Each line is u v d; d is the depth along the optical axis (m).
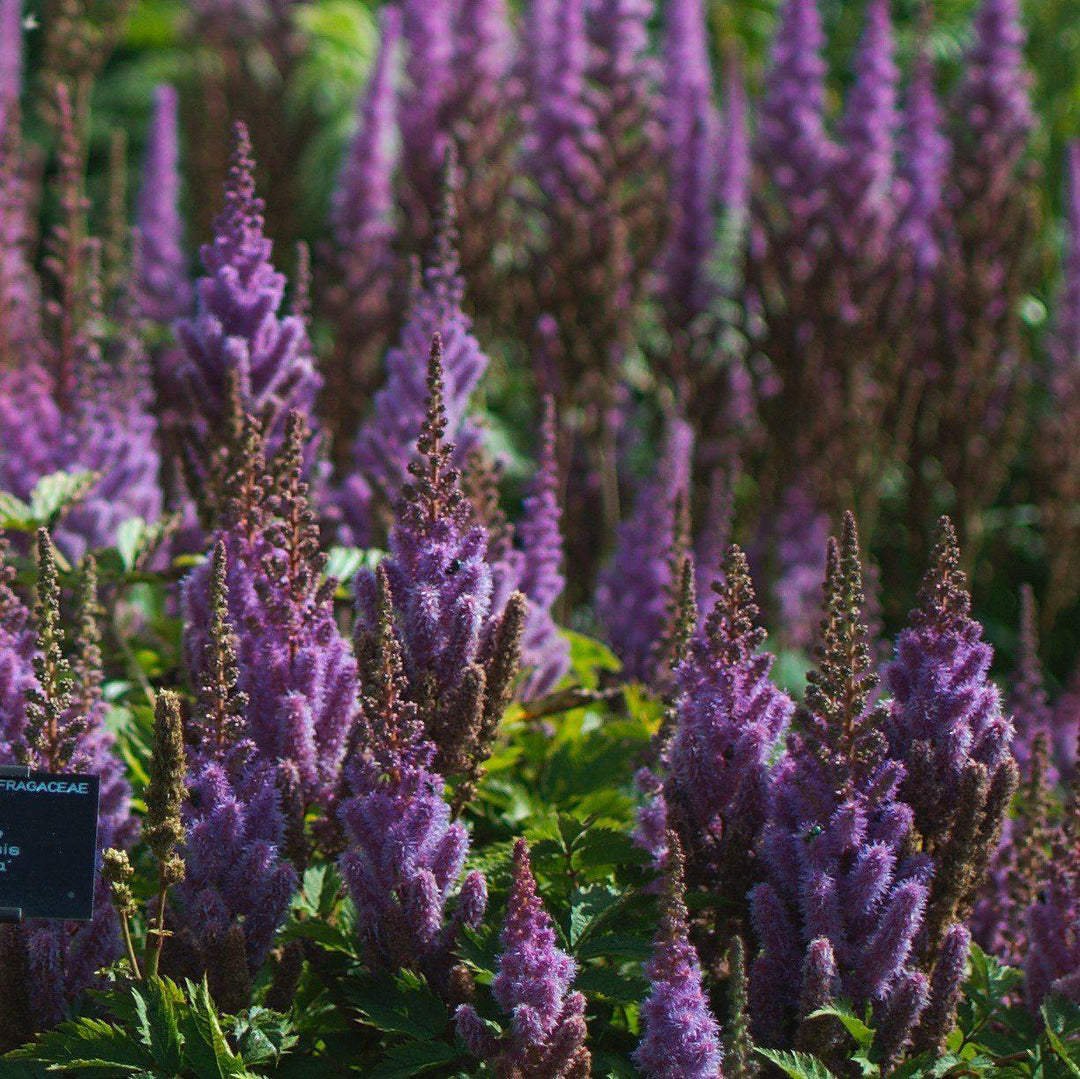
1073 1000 4.03
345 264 10.15
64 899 3.65
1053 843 4.41
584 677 6.06
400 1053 3.53
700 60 10.52
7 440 6.50
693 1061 3.36
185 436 5.55
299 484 4.09
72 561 5.85
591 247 9.14
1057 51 13.70
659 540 6.58
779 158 9.83
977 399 9.94
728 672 3.98
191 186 13.10
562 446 9.20
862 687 3.73
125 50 17.83
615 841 4.11
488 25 9.77
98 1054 3.52
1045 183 13.31
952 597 3.93
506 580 5.21
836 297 9.60
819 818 3.71
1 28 10.59
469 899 3.72
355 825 3.68
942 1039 3.71
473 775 4.12
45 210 15.55
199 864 3.70
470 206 9.38
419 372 5.86
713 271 10.57
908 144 10.35
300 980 4.08
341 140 14.33
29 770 3.67
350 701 4.11
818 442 9.77
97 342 7.23
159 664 5.93
